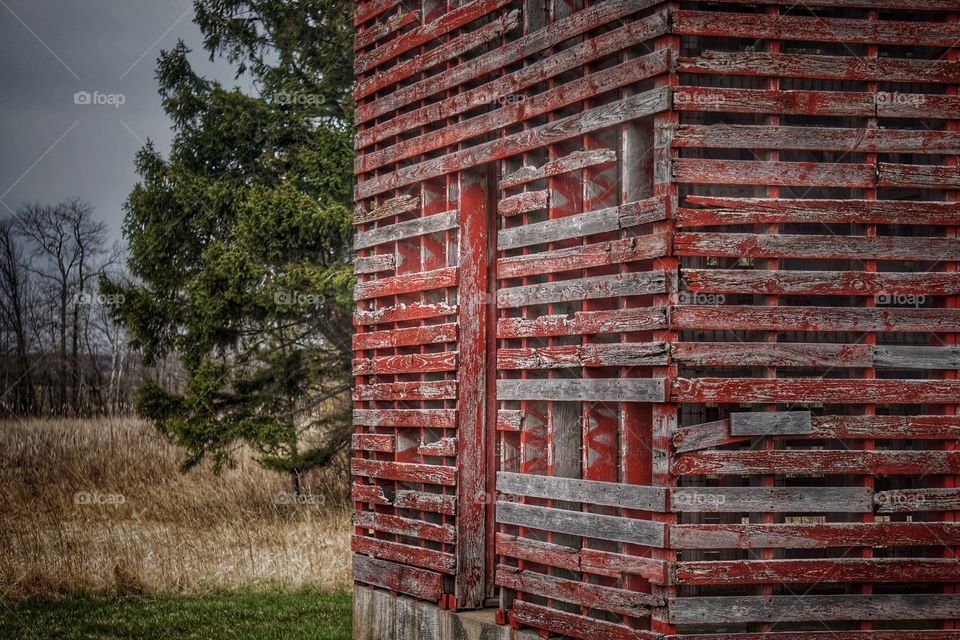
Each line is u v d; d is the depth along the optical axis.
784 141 6.02
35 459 21.59
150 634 10.45
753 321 5.98
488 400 8.03
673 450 5.91
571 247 6.82
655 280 6.02
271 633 10.38
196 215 19.44
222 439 17.77
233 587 13.00
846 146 6.07
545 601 7.00
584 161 6.64
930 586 6.16
